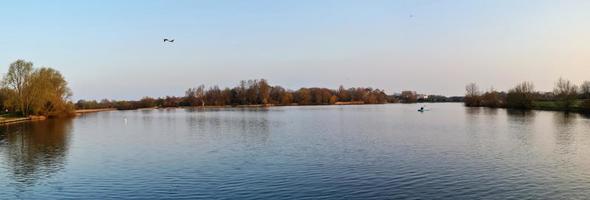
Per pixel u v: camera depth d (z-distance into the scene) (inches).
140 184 1243.2
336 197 1074.7
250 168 1432.1
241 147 1953.7
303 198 1068.5
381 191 1125.1
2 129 3176.7
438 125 3149.6
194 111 7140.8
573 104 4894.2
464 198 1057.5
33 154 1828.2
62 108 4982.8
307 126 3179.1
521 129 2701.8
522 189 1137.4
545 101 6343.5
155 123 3789.4
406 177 1275.8
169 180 1283.2
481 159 1560.0
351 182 1220.5
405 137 2301.9
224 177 1305.4
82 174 1393.9
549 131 2551.7
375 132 2618.1
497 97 6943.9
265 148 1903.3
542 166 1425.9
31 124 3762.3
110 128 3243.1
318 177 1284.4
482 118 3914.9
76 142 2268.7
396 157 1609.3
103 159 1670.8
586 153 1689.2
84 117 5206.7
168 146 2044.8
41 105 4475.9
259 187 1179.3
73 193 1164.5
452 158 1583.4
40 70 4564.5
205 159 1628.9
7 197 1135.0
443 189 1141.1
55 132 2898.6
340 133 2571.4
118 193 1152.8
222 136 2480.3
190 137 2455.7
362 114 5236.2
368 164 1471.5
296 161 1547.7
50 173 1418.6
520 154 1672.0
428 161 1523.1
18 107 4392.2
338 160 1555.1
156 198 1095.0
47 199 1114.1
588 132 2470.5
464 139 2181.3
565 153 1692.9
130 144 2150.6
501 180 1234.6
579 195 1080.2
